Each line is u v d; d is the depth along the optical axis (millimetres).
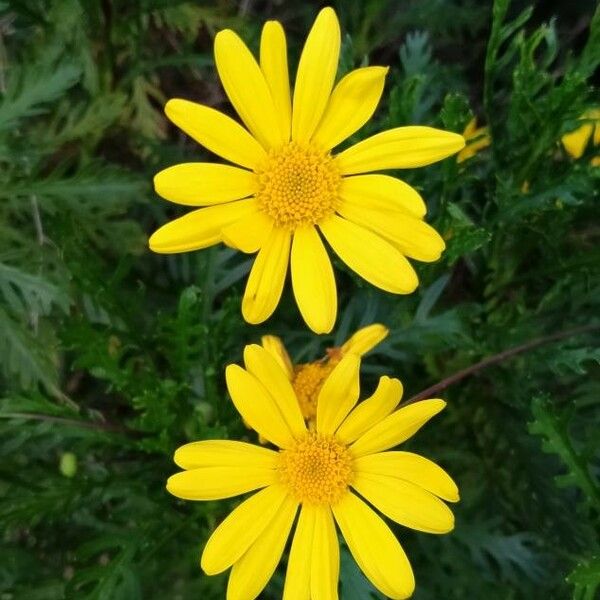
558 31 263
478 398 215
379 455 155
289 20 253
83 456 187
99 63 216
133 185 195
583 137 203
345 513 156
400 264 152
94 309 190
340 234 155
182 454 146
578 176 178
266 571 154
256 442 187
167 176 147
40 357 187
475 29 240
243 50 145
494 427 213
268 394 151
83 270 166
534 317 205
